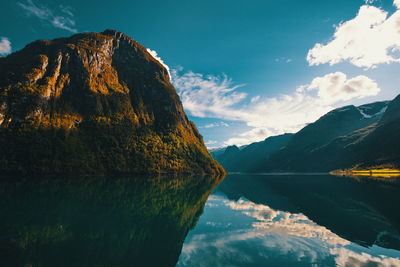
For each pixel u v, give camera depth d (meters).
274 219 32.31
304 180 132.50
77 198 46.88
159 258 18.17
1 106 142.38
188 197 56.78
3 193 51.78
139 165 178.12
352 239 22.47
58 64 196.00
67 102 184.00
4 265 16.16
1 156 122.81
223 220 31.95
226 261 17.45
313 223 29.55
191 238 23.52
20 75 168.25
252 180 144.75
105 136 180.12
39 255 18.14
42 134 146.88
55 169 132.25
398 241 21.67
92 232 24.66
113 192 59.81
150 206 41.59
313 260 17.34
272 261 17.33
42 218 29.62
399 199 49.28
